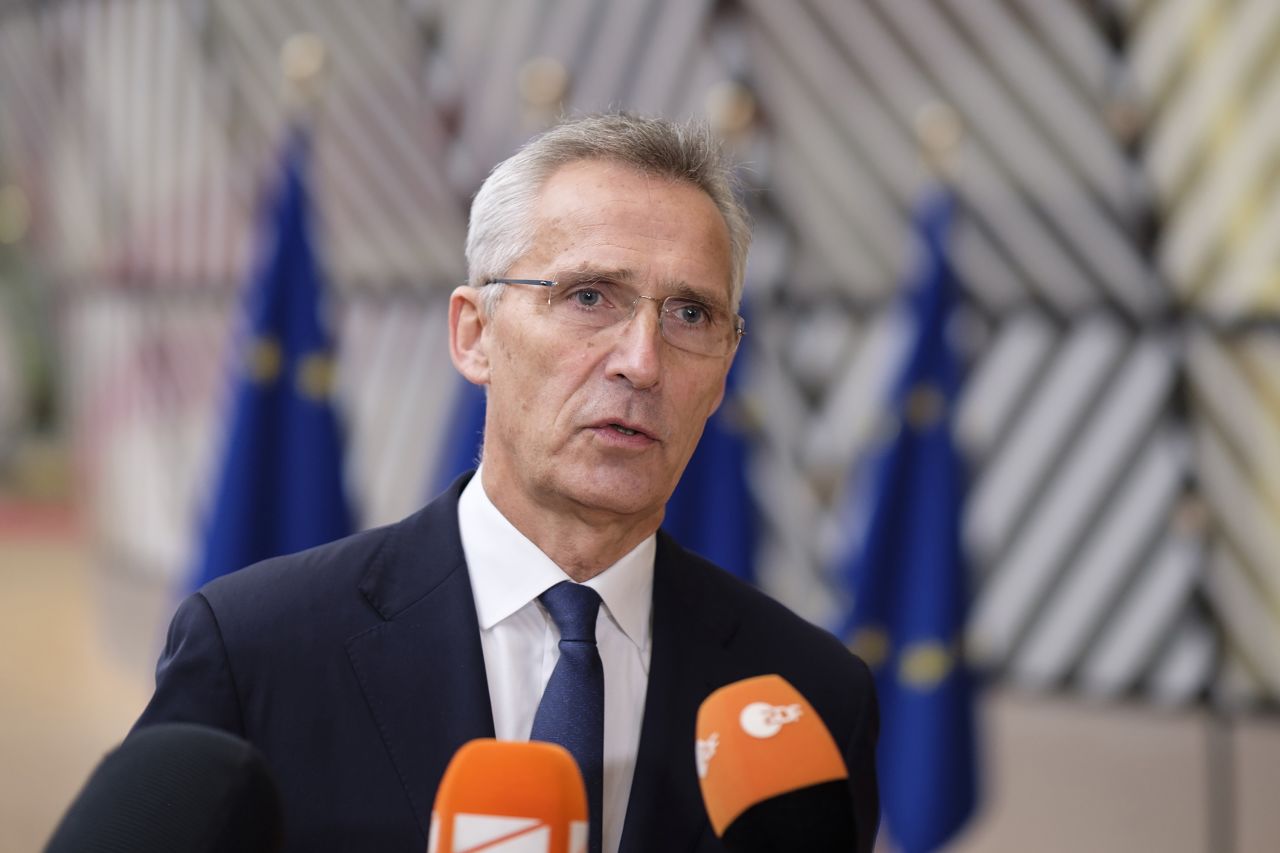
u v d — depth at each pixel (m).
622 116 3.66
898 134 16.16
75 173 23.50
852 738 3.92
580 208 3.48
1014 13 15.37
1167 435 16.48
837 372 17.22
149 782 2.51
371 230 19.67
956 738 10.79
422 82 17.86
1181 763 15.98
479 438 11.56
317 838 3.32
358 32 17.89
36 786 15.77
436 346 19.75
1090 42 15.31
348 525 11.62
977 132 16.05
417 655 3.55
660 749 3.65
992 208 16.45
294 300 11.66
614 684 3.74
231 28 19.14
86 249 23.98
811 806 2.94
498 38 17.31
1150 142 15.60
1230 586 16.34
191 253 21.64
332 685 3.46
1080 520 16.86
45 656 22.33
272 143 19.75
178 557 22.31
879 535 11.03
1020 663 17.14
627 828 3.55
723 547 11.21
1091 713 16.69
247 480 11.35
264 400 11.47
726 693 3.08
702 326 3.56
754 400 12.08
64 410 48.31
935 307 11.30
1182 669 16.50
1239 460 16.23
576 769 2.71
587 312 3.47
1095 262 16.33
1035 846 14.73
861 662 4.10
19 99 24.02
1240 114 15.17
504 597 3.67
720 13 16.02
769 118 16.48
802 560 17.22
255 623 3.48
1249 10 14.83
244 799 2.55
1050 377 16.89
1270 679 16.27
